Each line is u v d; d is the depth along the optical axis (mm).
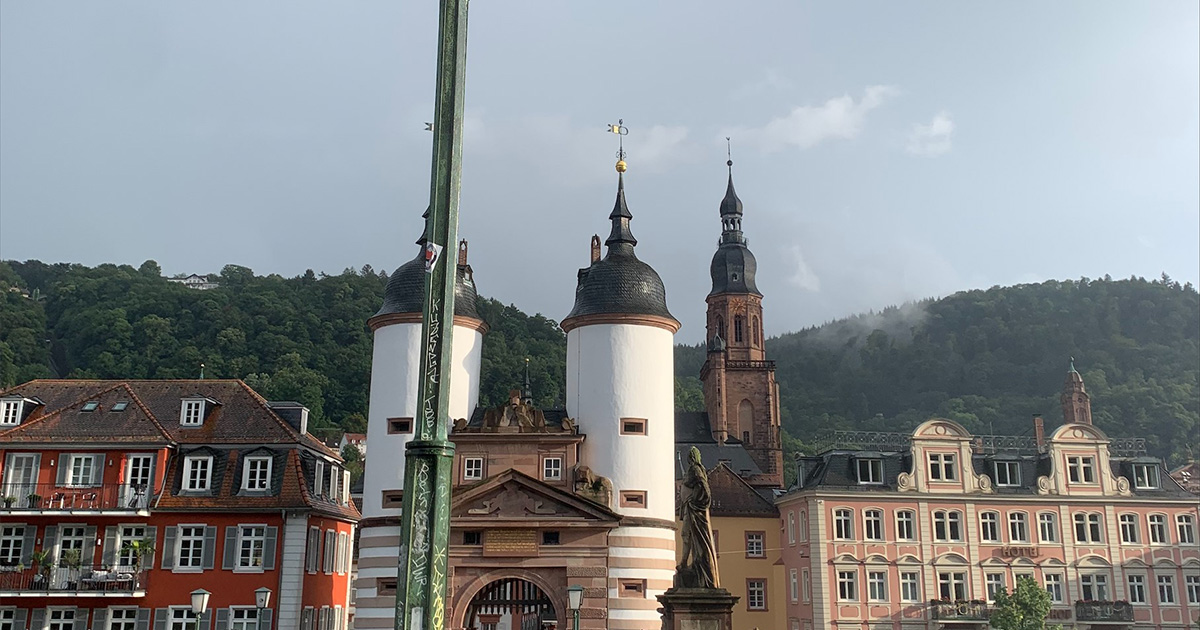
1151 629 66312
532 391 162000
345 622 60562
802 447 178500
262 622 50812
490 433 53219
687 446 114750
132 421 54594
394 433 54031
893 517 66688
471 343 57219
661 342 55875
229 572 51562
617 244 58281
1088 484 68750
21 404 55688
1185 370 198125
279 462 53969
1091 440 69375
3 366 131875
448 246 17453
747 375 136875
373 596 51844
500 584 51031
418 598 16078
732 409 136000
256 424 55750
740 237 145875
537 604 49656
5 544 51594
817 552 65562
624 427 53812
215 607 51062
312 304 178000
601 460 53406
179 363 150750
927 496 67188
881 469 68312
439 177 17766
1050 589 66562
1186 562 67688
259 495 52906
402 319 55281
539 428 53625
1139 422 162625
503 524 49281
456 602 48656
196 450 53875
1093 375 186125
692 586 32625
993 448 74562
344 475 61938
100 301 164375
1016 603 61781
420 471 16516
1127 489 68875
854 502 66625
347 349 167125
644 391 54562
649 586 51625
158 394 58000
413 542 16281
